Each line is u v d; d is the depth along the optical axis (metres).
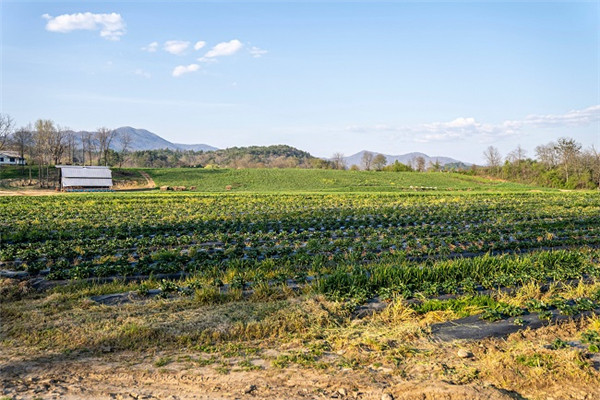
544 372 8.91
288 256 20.47
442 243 24.89
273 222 33.47
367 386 8.50
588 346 10.27
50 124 117.00
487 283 15.39
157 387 8.52
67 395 8.16
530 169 125.06
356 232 29.80
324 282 14.75
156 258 19.89
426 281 15.36
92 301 13.69
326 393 8.26
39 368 9.36
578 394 8.25
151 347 10.50
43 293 15.12
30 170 95.75
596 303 13.22
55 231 28.80
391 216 38.00
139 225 31.22
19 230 28.14
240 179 109.12
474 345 10.48
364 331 11.32
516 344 10.31
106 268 17.31
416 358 9.74
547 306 13.04
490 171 136.38
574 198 58.84
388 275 15.44
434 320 12.17
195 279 16.42
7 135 107.62
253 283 15.45
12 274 17.52
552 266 18.39
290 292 14.68
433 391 8.19
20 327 11.59
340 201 53.31
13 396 8.05
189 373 9.07
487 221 34.88
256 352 10.20
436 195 63.97
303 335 11.12
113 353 10.20
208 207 45.50
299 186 102.25
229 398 8.06
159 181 104.00
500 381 8.70
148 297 14.52
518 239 26.52
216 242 25.67
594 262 19.84
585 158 109.75
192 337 10.96
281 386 8.52
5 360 9.77
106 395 8.19
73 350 10.33
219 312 12.58
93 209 42.62
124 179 102.31
